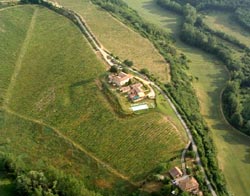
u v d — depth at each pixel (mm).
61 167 163375
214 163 168500
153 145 168500
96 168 161750
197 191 149750
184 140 173125
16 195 145250
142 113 182625
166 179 150250
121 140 171375
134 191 151375
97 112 184500
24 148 171250
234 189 168375
